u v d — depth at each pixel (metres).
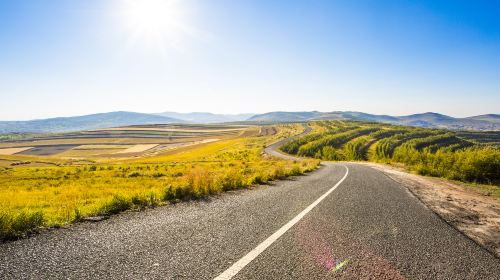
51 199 13.28
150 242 4.12
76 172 36.31
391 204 8.02
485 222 6.41
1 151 184.00
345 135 140.25
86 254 3.60
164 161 66.44
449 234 5.16
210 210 6.59
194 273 3.11
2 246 3.86
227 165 42.59
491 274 3.49
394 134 161.62
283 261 3.57
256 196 8.87
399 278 3.26
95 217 5.73
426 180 17.23
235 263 3.44
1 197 14.10
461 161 21.28
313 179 15.12
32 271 3.06
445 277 3.34
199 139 195.25
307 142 113.75
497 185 18.11
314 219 5.90
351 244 4.36
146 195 8.22
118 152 157.12
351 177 16.48
